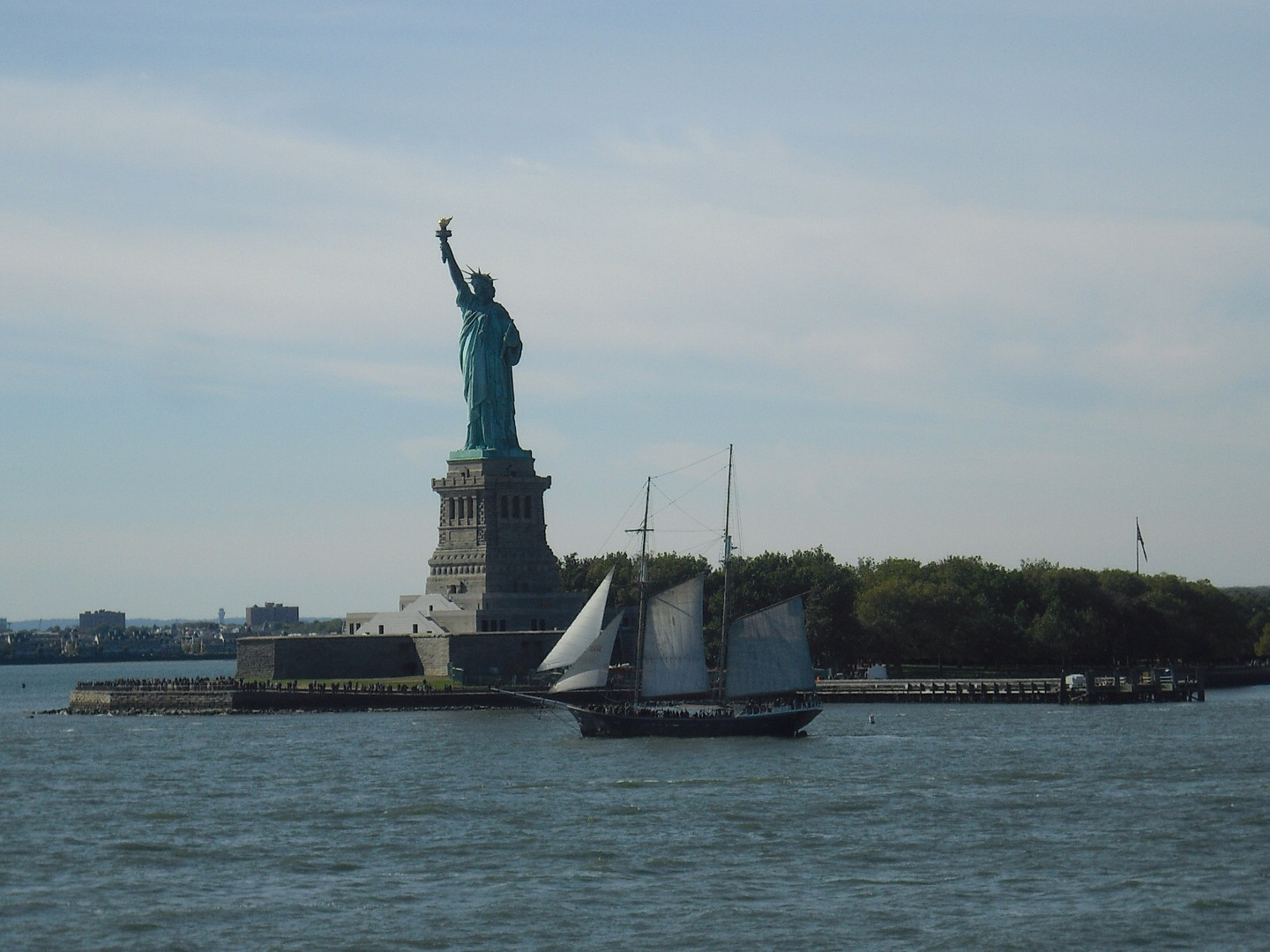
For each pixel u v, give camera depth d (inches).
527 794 7691.9
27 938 5152.6
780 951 4972.9
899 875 5861.2
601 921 5285.4
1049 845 6318.9
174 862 6186.0
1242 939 5039.4
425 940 5108.3
